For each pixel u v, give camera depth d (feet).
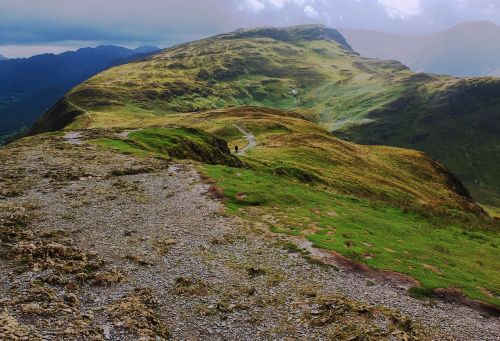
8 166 197.67
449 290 104.47
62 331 67.10
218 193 172.55
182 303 86.69
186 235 128.26
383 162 436.35
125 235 124.26
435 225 189.16
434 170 464.65
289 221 146.10
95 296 84.38
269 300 91.04
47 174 185.68
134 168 207.00
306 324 81.97
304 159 354.74
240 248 120.98
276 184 203.62
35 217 133.18
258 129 520.83
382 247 131.54
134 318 75.41
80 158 222.89
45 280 87.20
